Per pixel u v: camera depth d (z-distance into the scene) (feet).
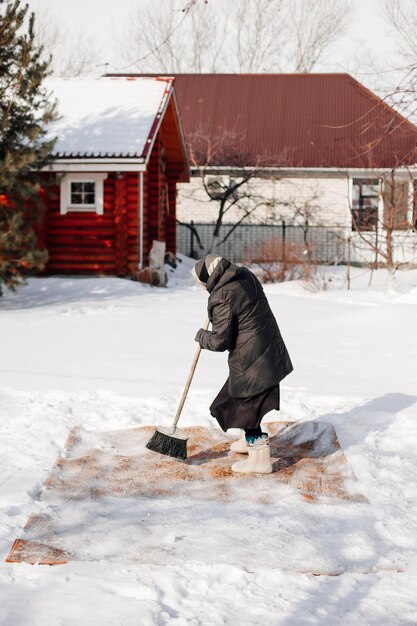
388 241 59.77
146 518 15.31
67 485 17.02
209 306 17.87
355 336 36.52
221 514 15.60
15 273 47.21
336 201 97.66
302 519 15.29
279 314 43.96
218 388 25.04
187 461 18.99
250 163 97.40
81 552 13.60
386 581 12.67
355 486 17.26
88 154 62.18
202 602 11.87
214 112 109.40
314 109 107.96
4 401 23.44
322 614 11.58
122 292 56.24
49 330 38.04
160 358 30.68
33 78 46.73
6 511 15.34
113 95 71.67
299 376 27.50
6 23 46.42
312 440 20.53
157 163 71.41
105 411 22.58
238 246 99.35
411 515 15.58
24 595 11.94
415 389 25.54
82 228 65.05
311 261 78.18
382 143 95.40
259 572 12.76
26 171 46.91
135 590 12.07
